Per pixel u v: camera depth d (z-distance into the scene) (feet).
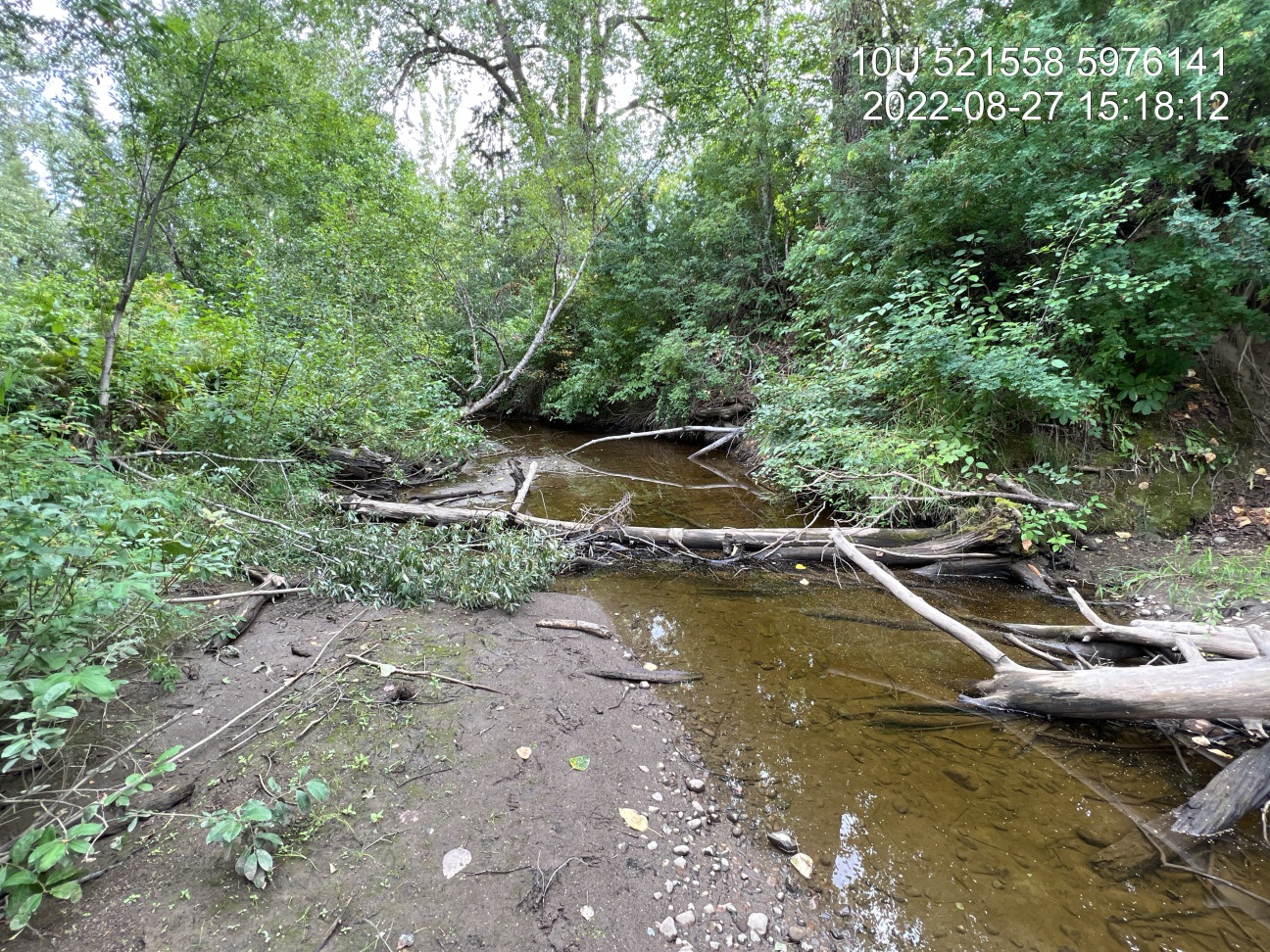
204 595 10.28
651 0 41.88
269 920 4.81
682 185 41.96
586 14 46.34
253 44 14.69
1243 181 16.05
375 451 22.45
